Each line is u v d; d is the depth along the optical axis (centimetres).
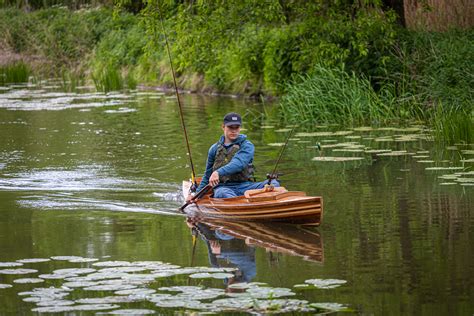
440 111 2328
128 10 5394
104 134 2483
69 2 5866
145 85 4188
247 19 2908
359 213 1454
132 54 4559
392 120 2605
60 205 1590
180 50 3073
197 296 995
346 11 2925
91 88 4147
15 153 2178
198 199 1510
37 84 4406
